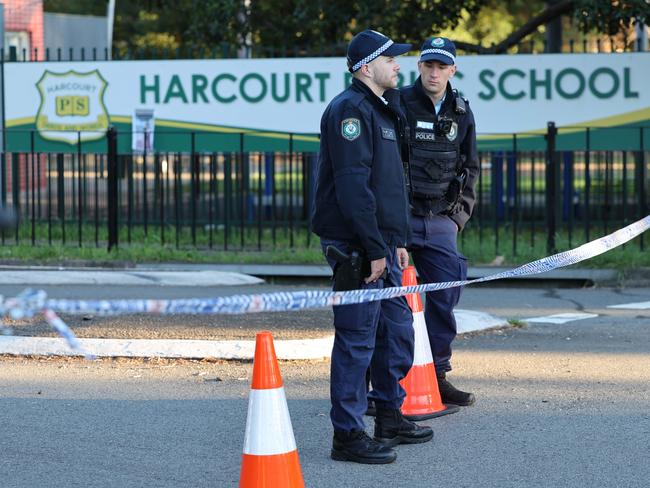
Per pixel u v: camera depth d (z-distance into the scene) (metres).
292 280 31.84
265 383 11.66
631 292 29.42
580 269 31.02
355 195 13.03
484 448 14.27
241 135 34.88
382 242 13.17
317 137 36.50
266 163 39.72
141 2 52.12
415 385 15.87
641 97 37.22
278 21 46.62
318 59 38.59
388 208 13.39
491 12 73.31
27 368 18.77
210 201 35.09
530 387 17.62
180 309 9.90
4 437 14.82
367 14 42.09
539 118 37.69
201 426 15.38
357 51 13.27
